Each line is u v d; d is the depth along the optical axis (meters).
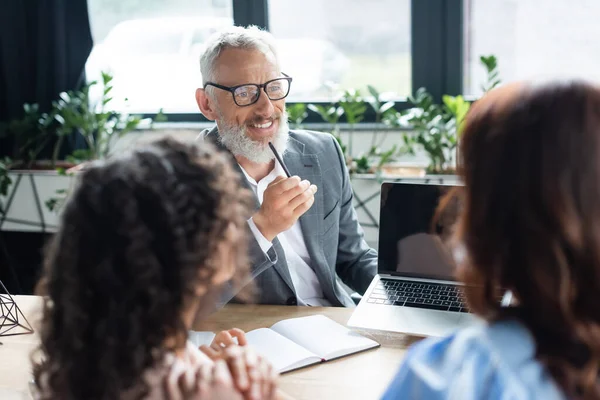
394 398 0.71
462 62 3.09
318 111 3.02
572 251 0.65
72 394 0.72
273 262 1.64
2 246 3.30
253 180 1.91
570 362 0.65
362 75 3.18
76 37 3.23
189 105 3.36
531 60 3.04
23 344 1.46
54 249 0.75
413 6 3.06
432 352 0.73
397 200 1.63
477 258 0.70
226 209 0.75
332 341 1.41
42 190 3.19
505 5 3.01
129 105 3.38
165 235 0.71
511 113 0.67
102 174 0.73
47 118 3.15
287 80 1.90
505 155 0.67
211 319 1.57
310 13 3.15
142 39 3.32
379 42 3.13
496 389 0.65
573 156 0.64
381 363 1.35
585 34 2.96
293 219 1.64
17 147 3.29
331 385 1.27
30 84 3.29
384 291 1.58
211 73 1.89
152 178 0.73
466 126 0.71
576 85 0.67
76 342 0.71
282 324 1.49
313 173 1.95
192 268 0.72
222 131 1.89
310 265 1.91
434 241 1.60
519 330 0.69
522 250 0.66
